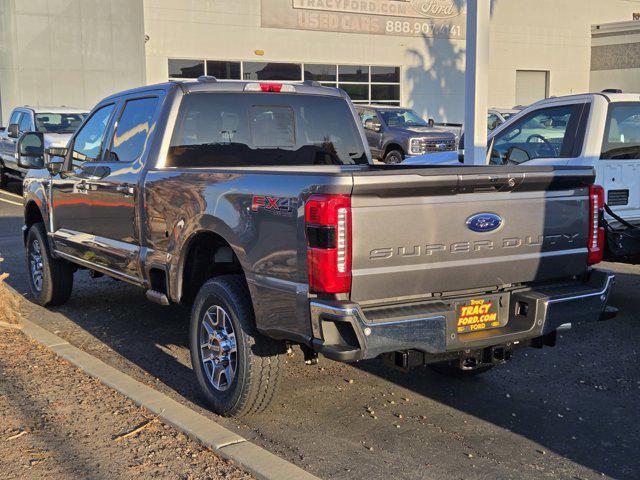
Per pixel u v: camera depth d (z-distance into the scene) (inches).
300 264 157.5
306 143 241.6
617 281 335.9
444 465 163.0
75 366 218.1
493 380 217.3
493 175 162.6
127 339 254.4
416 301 163.2
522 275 175.6
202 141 223.1
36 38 924.0
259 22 1110.4
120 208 229.9
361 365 229.6
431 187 156.9
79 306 297.4
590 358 235.8
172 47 1053.2
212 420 186.4
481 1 313.7
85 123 269.6
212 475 153.7
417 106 1266.0
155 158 216.7
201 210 188.4
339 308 149.1
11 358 225.6
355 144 251.3
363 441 175.3
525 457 167.5
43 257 286.5
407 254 157.5
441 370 219.5
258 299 169.9
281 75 1143.6
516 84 1396.4
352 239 150.9
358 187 148.7
